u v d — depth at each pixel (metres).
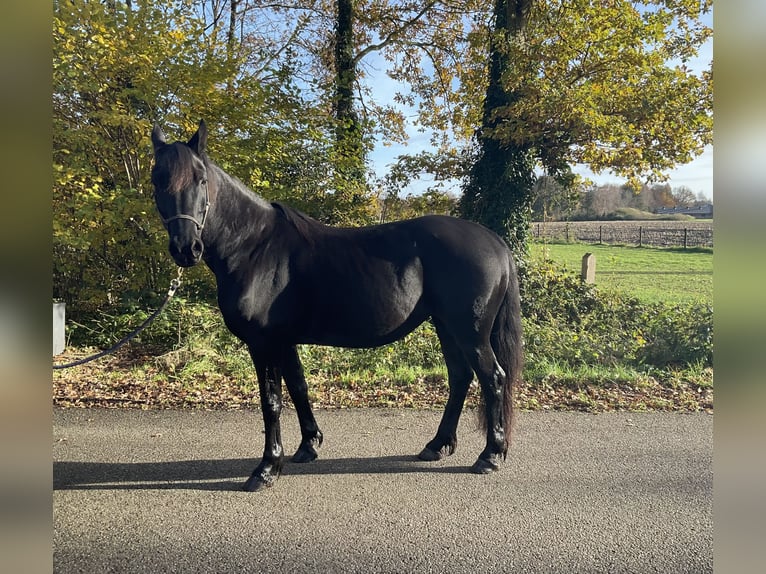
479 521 2.77
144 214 6.54
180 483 3.24
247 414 4.51
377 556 2.45
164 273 7.42
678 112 7.68
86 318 7.32
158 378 5.46
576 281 8.89
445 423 3.66
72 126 6.95
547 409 4.64
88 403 4.74
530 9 8.22
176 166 2.76
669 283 12.25
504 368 3.48
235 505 2.96
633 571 2.35
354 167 8.73
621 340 6.57
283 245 3.25
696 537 2.62
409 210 9.24
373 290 3.22
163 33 6.82
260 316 3.17
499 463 3.47
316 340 3.38
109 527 2.72
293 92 7.93
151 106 6.92
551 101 7.39
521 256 8.35
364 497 3.05
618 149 8.19
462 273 3.28
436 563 2.40
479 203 8.45
